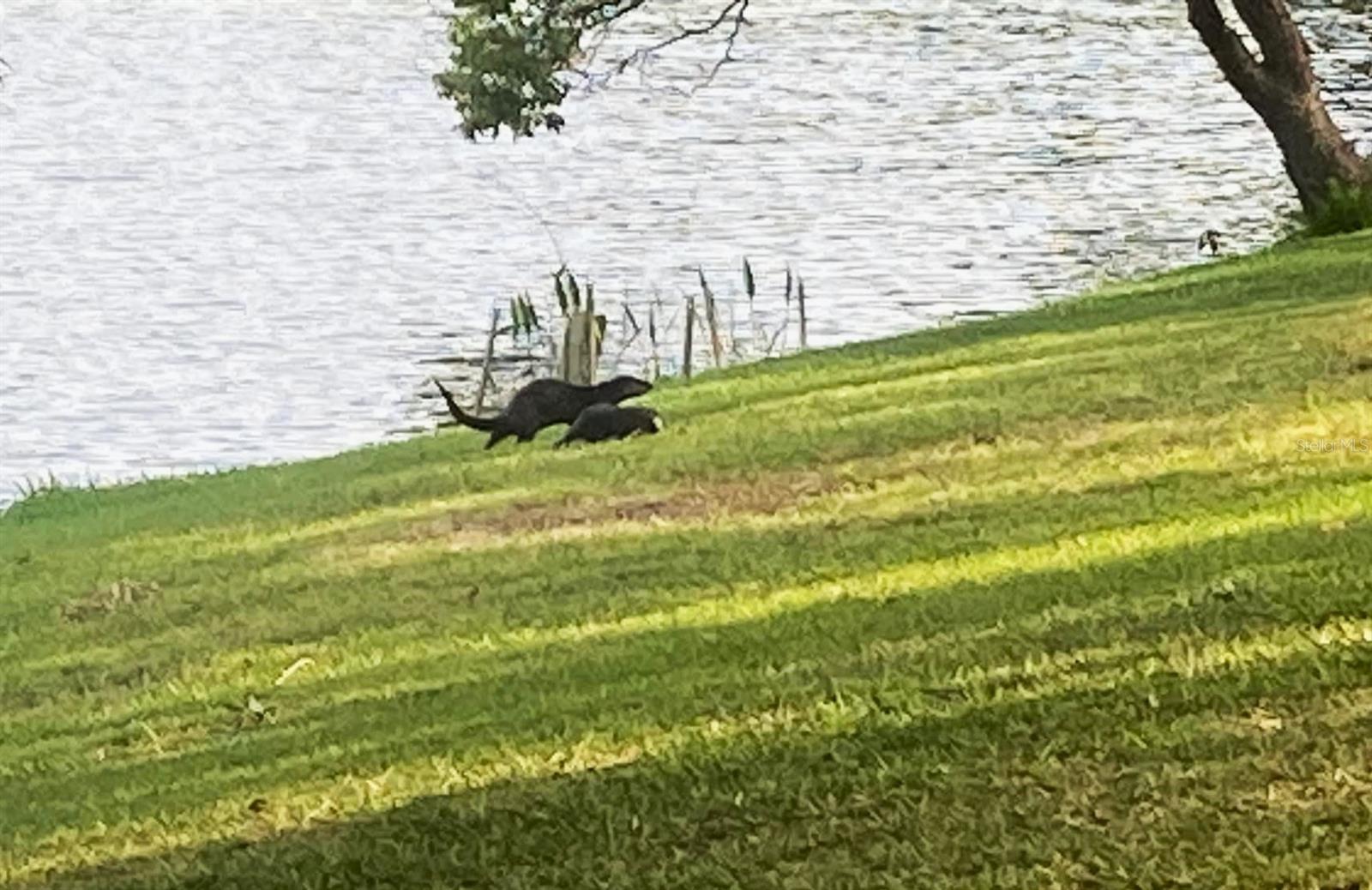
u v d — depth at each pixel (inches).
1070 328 596.4
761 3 2381.9
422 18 2544.3
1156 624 290.0
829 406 518.3
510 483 473.7
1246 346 515.5
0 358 979.9
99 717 335.0
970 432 458.0
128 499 579.5
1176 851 224.8
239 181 1539.1
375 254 1234.0
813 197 1352.1
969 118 1665.8
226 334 1026.1
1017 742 255.4
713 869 233.5
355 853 249.0
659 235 1246.3
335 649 352.5
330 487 513.3
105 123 1855.3
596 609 352.8
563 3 855.1
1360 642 272.4
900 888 224.7
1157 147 1491.1
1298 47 810.2
